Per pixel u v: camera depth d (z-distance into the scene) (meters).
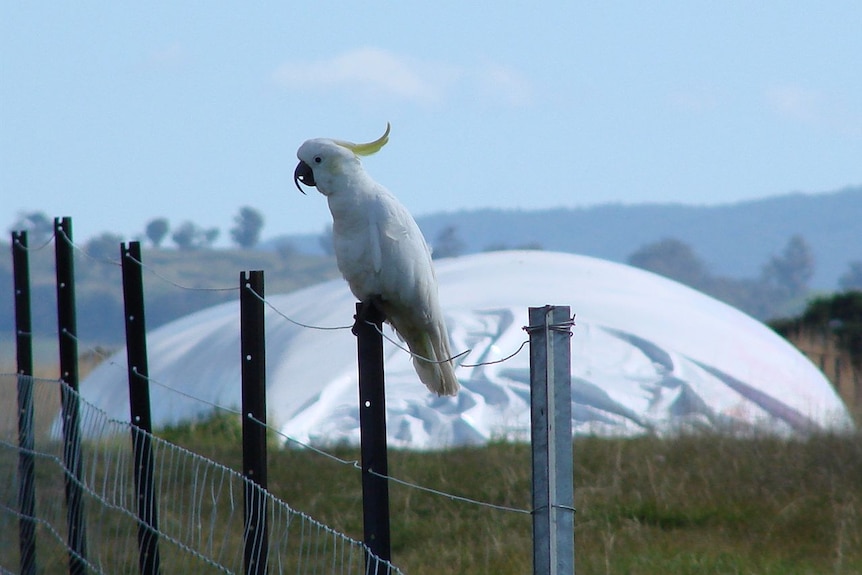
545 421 13.21
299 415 49.03
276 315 60.84
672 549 27.47
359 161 20.81
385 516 16.53
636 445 38.91
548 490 13.20
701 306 62.56
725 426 42.09
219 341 58.78
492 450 40.00
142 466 21.84
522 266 62.62
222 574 24.05
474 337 53.41
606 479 34.06
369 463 16.53
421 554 28.64
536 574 13.27
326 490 36.06
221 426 49.44
